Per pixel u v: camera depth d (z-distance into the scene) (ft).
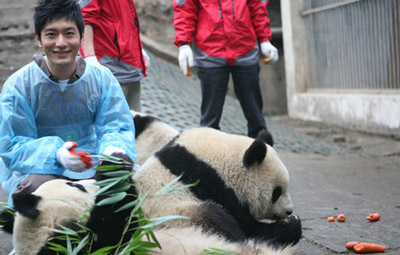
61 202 10.44
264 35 22.22
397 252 13.46
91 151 13.23
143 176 12.89
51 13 11.55
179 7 21.97
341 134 40.06
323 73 46.80
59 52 11.76
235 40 21.36
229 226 12.29
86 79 12.51
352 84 42.75
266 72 54.29
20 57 40.70
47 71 12.20
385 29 37.73
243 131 36.83
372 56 39.70
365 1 39.68
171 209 12.28
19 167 11.79
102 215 10.42
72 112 12.56
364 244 13.41
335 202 18.97
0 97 12.21
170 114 36.01
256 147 13.20
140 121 17.75
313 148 33.68
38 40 12.00
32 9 48.49
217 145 13.67
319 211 17.71
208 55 21.61
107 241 10.45
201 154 13.41
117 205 10.52
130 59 18.20
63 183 10.95
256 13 22.16
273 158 14.01
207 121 22.27
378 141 36.14
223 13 21.36
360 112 40.52
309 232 15.40
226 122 39.22
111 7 17.65
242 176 13.47
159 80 46.24
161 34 57.16
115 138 12.42
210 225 12.00
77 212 10.39
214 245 11.16
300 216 17.15
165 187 11.06
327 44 45.52
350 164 27.73
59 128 12.68
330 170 25.46
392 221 16.31
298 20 48.83
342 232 15.29
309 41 48.37
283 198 14.26
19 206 10.17
